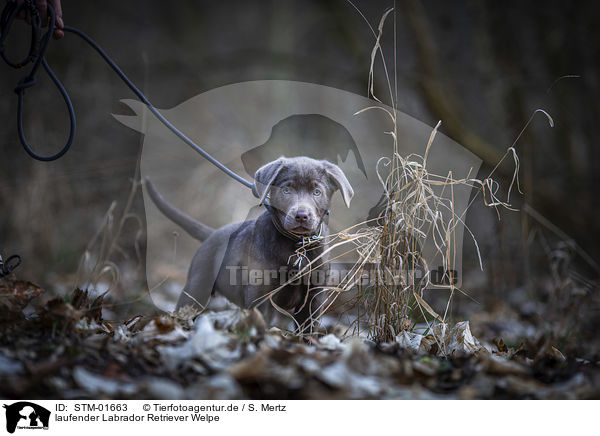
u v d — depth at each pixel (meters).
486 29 10.41
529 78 9.98
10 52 10.42
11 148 9.31
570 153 9.83
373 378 2.93
